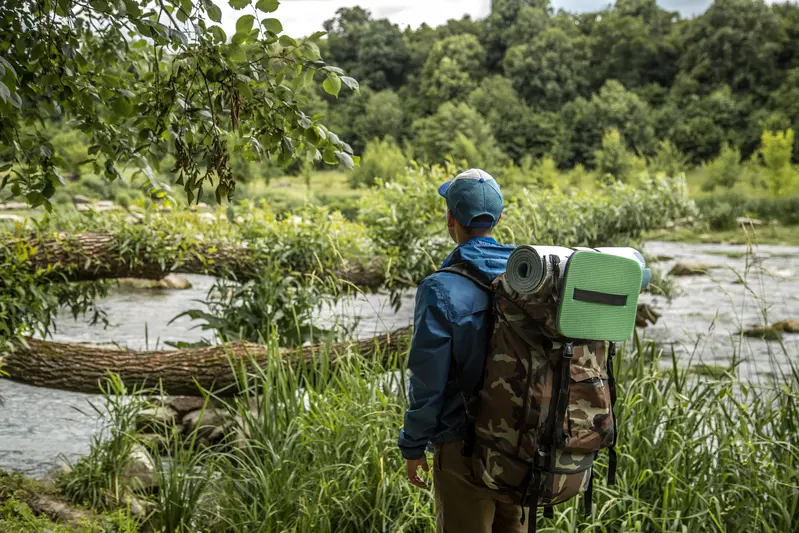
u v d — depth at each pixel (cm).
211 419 522
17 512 354
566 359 191
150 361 505
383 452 337
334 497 335
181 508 364
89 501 390
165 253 552
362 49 13838
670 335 1042
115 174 338
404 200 625
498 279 202
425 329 203
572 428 190
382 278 609
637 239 1039
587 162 9162
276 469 348
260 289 573
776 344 962
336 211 625
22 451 531
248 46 259
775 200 3994
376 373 416
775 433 354
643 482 332
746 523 312
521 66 11712
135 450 430
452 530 221
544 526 314
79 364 496
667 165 5938
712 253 2294
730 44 10569
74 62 294
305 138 274
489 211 222
